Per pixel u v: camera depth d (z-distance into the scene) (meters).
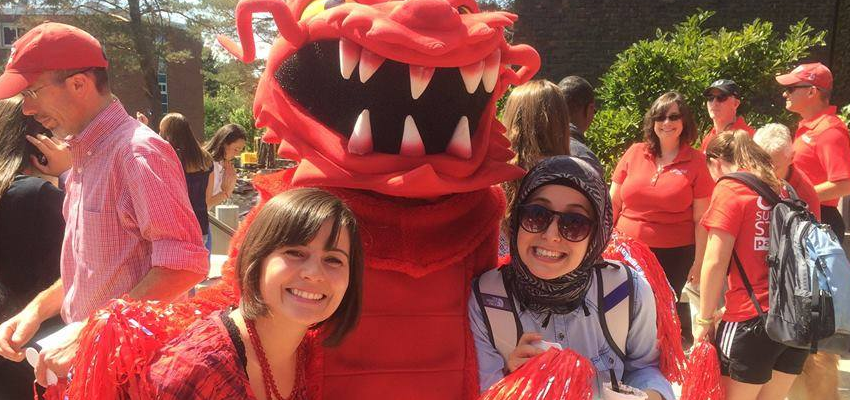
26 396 2.57
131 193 2.15
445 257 1.94
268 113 1.98
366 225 1.89
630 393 1.81
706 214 3.24
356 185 1.82
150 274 2.13
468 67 1.79
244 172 20.77
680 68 7.64
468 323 1.98
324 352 1.85
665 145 4.39
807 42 8.06
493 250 2.12
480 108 1.97
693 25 8.49
